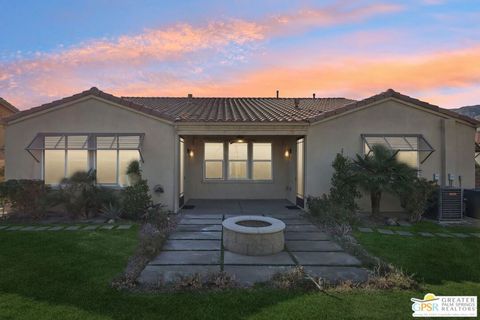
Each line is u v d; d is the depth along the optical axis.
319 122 17.14
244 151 22.20
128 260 9.38
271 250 10.29
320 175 17.23
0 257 9.57
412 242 11.60
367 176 14.79
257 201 21.11
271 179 22.22
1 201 15.04
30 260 9.30
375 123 17.34
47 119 16.98
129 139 16.78
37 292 7.18
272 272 8.66
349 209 14.90
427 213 16.08
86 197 15.20
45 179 16.94
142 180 16.00
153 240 10.93
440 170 17.61
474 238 12.24
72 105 16.92
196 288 7.41
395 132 17.41
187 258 9.81
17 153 17.00
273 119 17.08
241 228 10.51
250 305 6.64
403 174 14.72
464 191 16.47
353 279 8.16
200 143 22.08
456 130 18.12
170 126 17.03
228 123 16.94
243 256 10.05
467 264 9.44
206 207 18.80
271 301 6.82
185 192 20.20
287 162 21.80
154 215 14.62
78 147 16.59
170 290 7.34
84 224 14.05
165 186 17.02
